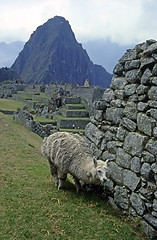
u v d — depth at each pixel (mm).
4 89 71438
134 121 6465
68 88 53000
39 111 41188
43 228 5906
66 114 37375
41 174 9289
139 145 6172
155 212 5750
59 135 7656
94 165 6598
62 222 6152
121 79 7070
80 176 6934
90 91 42312
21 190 7688
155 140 5840
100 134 7602
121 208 6684
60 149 7250
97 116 7816
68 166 7137
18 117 25578
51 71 197875
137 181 6215
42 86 61719
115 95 7211
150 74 6055
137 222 6137
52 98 44188
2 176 8797
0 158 11078
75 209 6699
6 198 7129
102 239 5680
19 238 5551
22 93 62281
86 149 7285
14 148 13055
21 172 9422
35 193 7512
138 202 6164
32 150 13281
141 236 5949
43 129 22547
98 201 7168
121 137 6789
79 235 5773
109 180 7105
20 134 18688
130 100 6637
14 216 6281
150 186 5875
